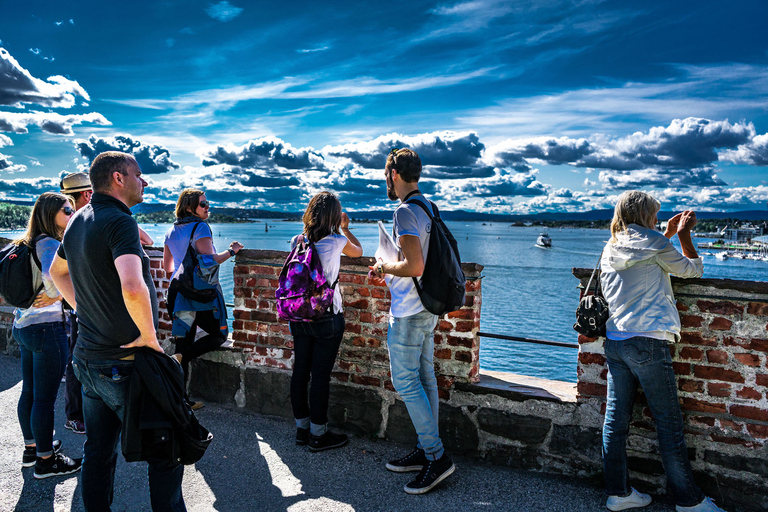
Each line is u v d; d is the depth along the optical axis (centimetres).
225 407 421
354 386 371
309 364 352
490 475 314
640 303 258
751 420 266
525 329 3453
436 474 295
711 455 275
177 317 389
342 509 277
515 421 321
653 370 256
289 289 318
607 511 273
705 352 273
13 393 458
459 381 337
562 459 311
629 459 293
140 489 302
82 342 219
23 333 304
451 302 279
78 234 216
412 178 295
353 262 364
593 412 301
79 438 371
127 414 213
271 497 289
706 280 271
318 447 344
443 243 279
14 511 279
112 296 212
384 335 359
